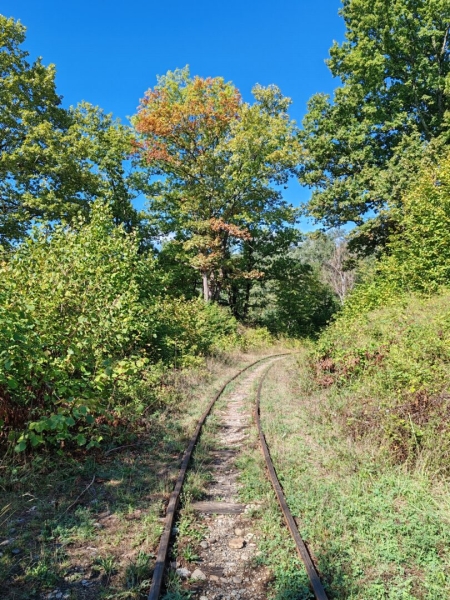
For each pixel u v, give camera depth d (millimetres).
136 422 7914
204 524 4727
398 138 24375
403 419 6234
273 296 46031
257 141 28078
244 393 12523
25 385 6297
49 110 27250
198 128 29000
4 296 6383
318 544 4145
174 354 14984
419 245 16453
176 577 3727
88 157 28016
